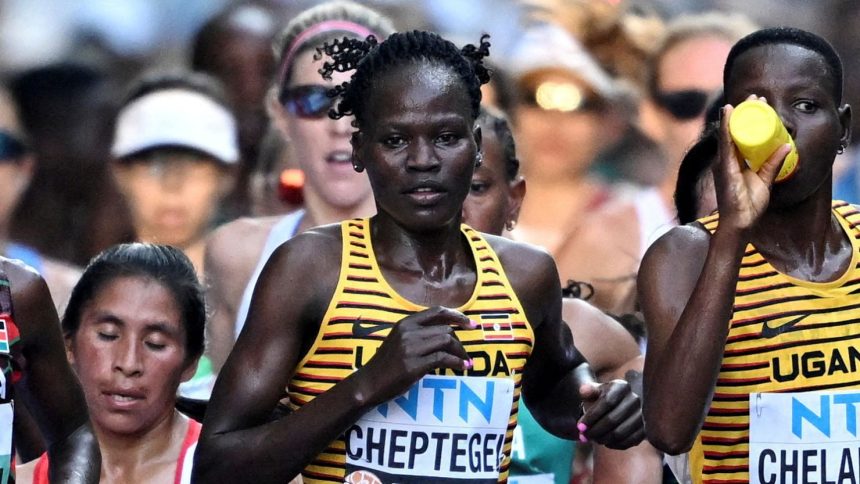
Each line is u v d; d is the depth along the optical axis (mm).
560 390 15617
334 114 14742
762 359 14164
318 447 13867
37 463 17016
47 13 30547
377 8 30203
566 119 27266
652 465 18203
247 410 14141
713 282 13609
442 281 14516
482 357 14312
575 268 23984
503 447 14531
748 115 13547
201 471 14227
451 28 30719
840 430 14047
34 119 27125
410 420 14203
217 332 21844
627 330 19438
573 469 20297
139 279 16750
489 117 19562
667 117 26188
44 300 15406
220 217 25672
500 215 19422
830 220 14555
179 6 31078
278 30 28031
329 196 22203
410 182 13945
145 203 25172
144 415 16703
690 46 26109
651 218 24641
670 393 13578
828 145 14109
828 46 14320
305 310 14227
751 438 14133
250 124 27312
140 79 26922
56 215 26016
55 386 15602
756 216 13641
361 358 14117
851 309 14234
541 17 27781
